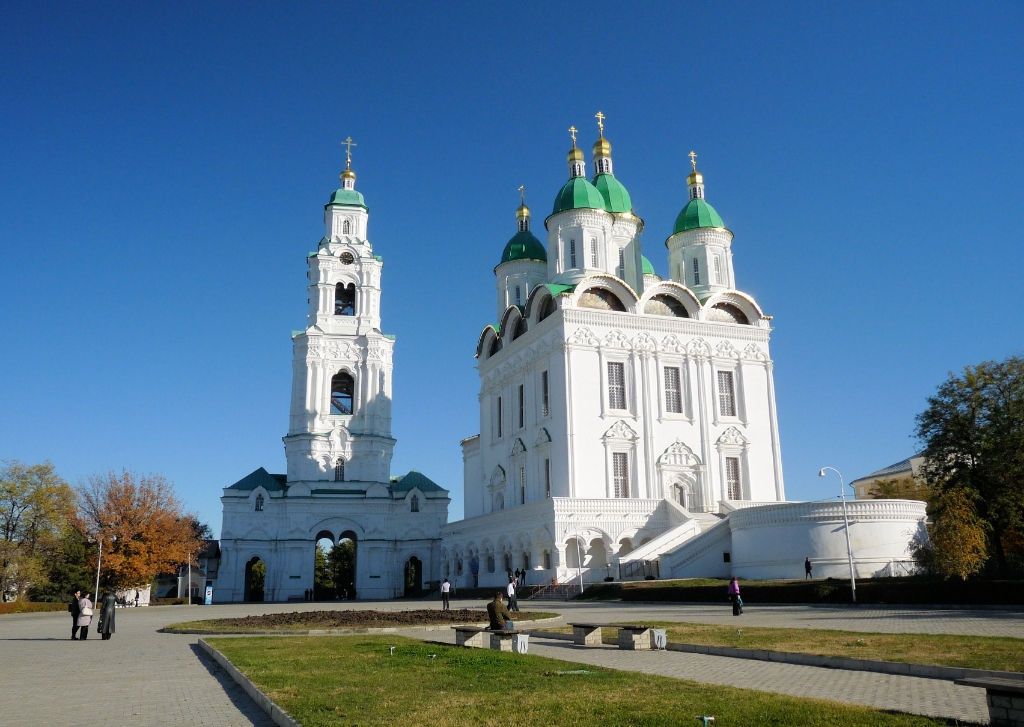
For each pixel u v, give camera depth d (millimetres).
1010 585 33438
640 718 12445
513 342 79375
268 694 15625
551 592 59688
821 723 11977
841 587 39844
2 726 14219
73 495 82250
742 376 75625
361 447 102312
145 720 14719
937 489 52406
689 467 71250
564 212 80312
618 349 71625
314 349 103438
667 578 55875
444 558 85188
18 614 62531
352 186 112500
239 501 97625
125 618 49469
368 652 22656
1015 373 49781
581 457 68062
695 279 82875
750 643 22406
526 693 14922
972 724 11906
